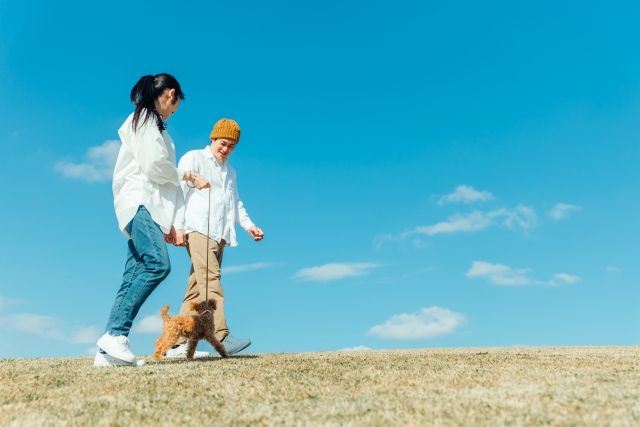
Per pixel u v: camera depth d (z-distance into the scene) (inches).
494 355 139.7
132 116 132.0
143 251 129.0
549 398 73.1
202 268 166.2
